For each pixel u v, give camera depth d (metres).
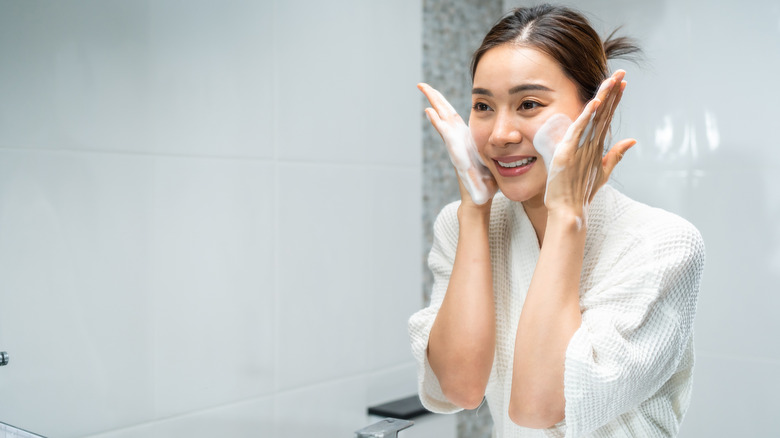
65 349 0.90
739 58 1.39
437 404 0.85
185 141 1.09
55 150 0.89
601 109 0.66
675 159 1.47
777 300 1.35
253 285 1.21
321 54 1.34
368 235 1.45
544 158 0.68
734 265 1.40
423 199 1.76
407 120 1.55
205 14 1.12
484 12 1.93
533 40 0.67
